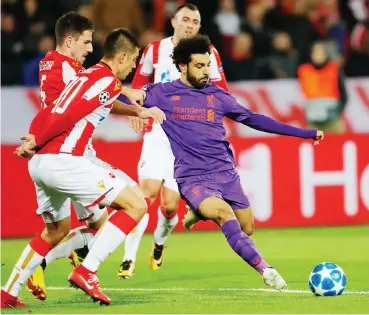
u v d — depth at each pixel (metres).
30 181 41.88
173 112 26.80
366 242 38.88
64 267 33.28
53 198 24.84
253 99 49.72
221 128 26.92
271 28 55.50
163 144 31.61
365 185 44.06
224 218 25.56
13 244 39.62
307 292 27.14
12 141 46.66
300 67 50.06
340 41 56.56
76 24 26.36
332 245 38.16
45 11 53.12
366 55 55.03
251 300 25.42
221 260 34.94
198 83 26.77
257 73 52.09
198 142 26.64
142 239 41.06
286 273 31.53
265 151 43.25
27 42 50.69
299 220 43.62
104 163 26.45
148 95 27.03
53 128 23.64
